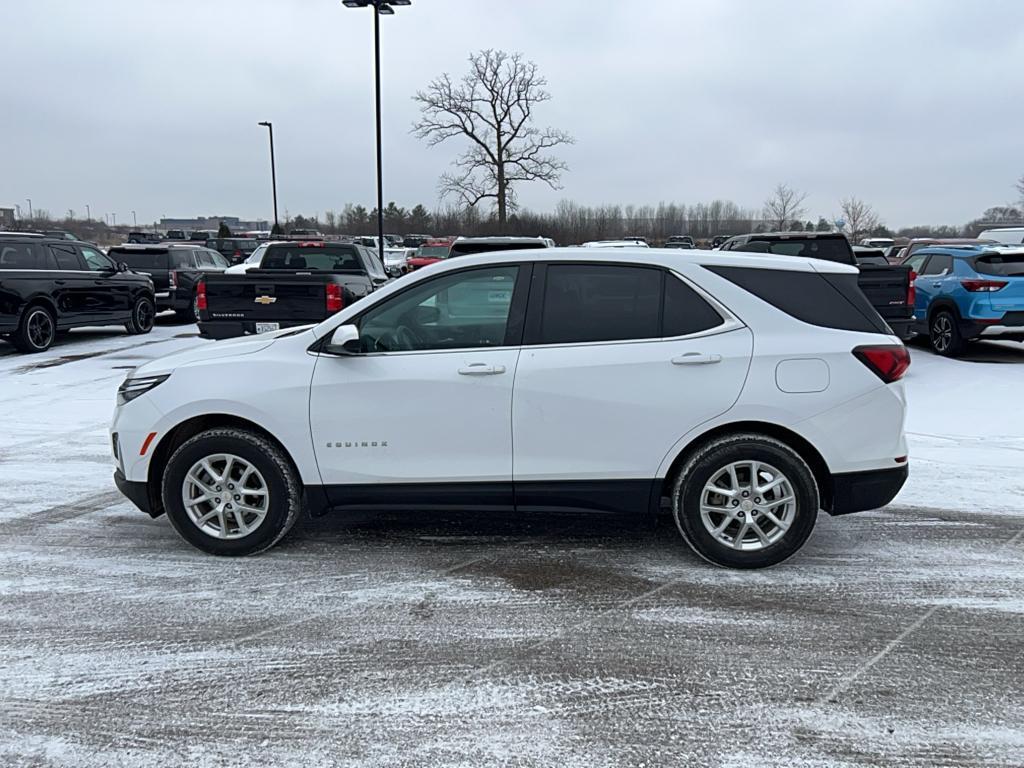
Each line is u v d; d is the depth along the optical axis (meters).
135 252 17.94
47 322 13.12
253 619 3.89
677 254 4.38
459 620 3.88
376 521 5.26
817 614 3.93
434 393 4.33
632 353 4.25
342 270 12.95
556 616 3.92
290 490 4.51
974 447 7.14
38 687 3.29
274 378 4.42
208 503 4.59
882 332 4.34
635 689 3.28
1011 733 2.96
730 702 3.18
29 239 13.19
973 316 11.87
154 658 3.52
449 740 2.95
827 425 4.23
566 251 4.44
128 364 11.86
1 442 7.40
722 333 4.25
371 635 3.73
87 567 4.51
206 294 9.85
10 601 4.09
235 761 2.83
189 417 4.48
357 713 3.12
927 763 2.80
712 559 4.39
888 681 3.32
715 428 4.30
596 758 2.84
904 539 4.94
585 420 4.28
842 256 11.66
